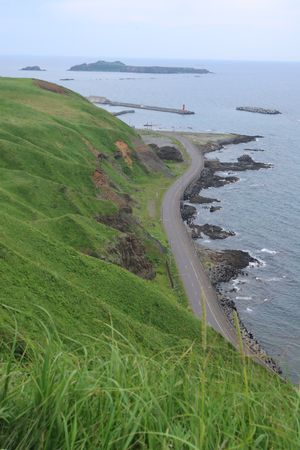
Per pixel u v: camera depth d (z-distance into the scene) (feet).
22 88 423.64
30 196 212.84
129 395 20.95
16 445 19.69
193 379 23.00
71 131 330.95
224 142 512.63
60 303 113.80
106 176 304.50
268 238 269.64
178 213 288.51
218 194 346.95
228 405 21.24
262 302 202.90
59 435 19.43
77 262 148.87
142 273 199.00
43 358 23.86
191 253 233.14
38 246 146.30
